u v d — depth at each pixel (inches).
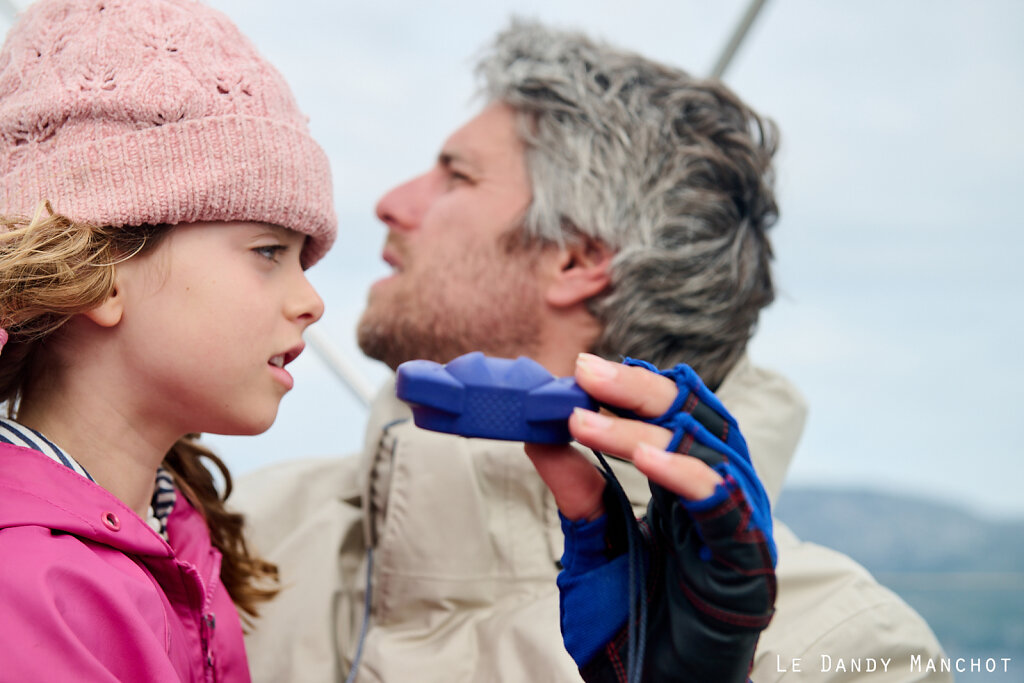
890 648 35.2
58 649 20.2
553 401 20.8
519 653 33.2
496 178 42.3
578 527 22.6
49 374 26.2
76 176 25.1
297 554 40.0
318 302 28.8
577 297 40.7
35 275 23.4
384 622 37.2
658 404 20.7
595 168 41.3
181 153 25.5
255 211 26.5
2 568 20.9
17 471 23.6
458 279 41.5
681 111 43.6
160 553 25.8
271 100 27.7
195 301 25.7
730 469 19.6
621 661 21.6
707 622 19.8
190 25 27.1
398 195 44.8
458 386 20.8
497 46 46.5
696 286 40.1
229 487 36.5
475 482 37.7
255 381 26.8
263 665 36.4
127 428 26.5
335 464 47.3
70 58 25.9
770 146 46.9
